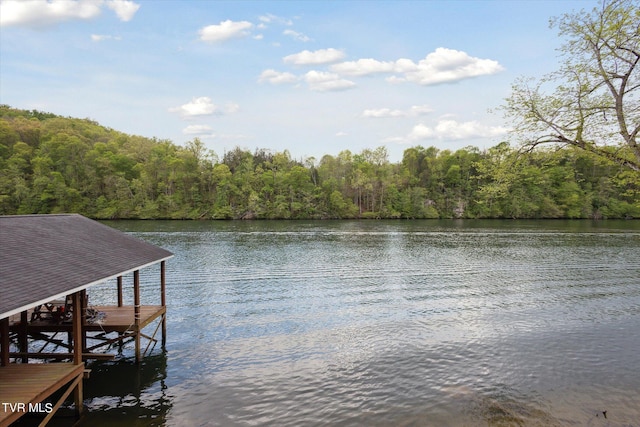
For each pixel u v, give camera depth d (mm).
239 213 87312
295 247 44156
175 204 88500
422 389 12289
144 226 67625
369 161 105000
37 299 8391
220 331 17781
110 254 13203
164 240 49312
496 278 28984
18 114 149000
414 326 18391
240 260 35938
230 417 10820
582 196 87438
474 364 14109
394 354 15078
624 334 17125
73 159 91250
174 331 17781
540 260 36250
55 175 85562
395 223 77750
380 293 24719
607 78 14383
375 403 11469
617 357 14625
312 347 15859
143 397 11930
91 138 119562
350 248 43594
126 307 16172
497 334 17203
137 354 14133
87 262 11656
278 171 99500
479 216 91250
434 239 51562
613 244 46312
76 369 10562
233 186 90375
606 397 11680
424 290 25516
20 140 104438
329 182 95375
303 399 11766
